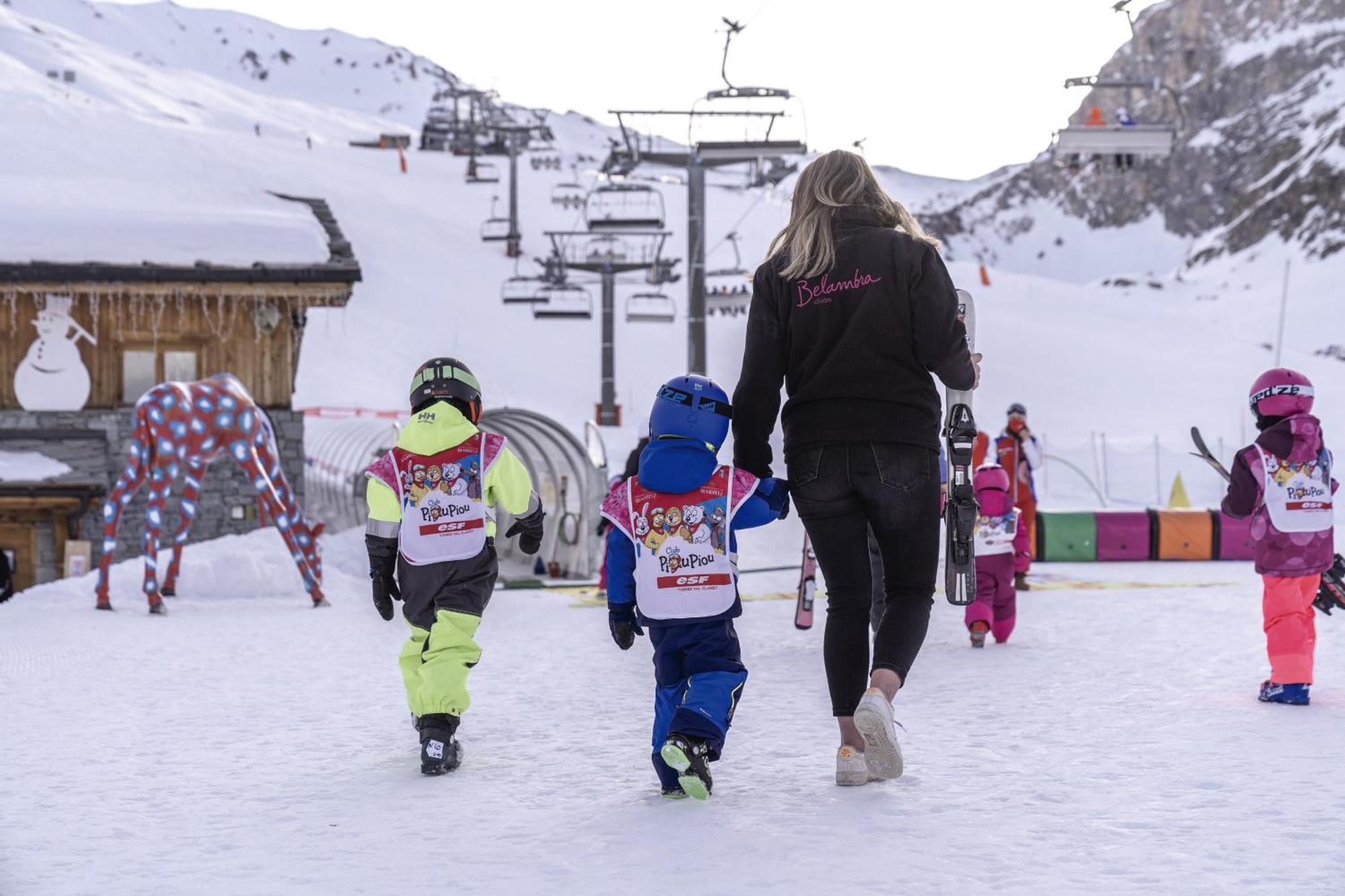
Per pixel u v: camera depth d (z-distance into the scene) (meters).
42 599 14.60
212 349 20.56
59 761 5.54
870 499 4.57
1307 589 6.47
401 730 6.29
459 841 4.10
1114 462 35.94
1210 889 3.37
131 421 19.98
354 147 124.62
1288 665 6.45
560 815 4.41
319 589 14.57
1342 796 4.39
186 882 3.69
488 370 57.00
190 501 14.65
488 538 5.59
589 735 6.00
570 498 19.17
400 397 50.75
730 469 4.88
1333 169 166.62
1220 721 5.97
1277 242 164.38
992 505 9.29
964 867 3.62
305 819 4.45
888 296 4.59
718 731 4.54
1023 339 65.88
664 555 4.76
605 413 45.84
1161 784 4.63
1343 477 28.17
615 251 47.03
